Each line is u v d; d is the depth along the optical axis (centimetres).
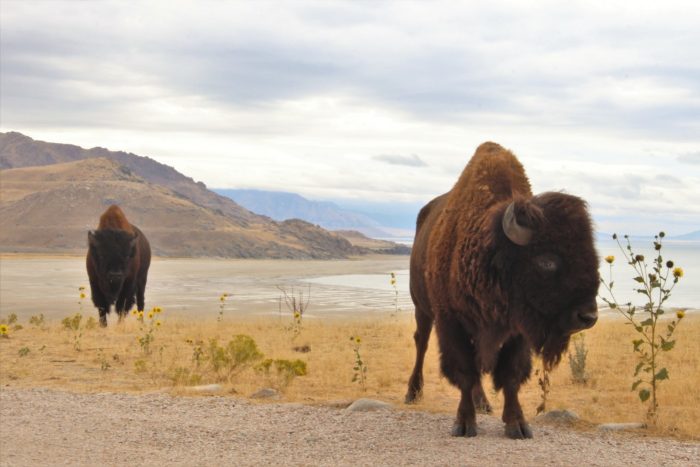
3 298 4222
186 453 697
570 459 668
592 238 700
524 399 1048
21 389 1052
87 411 891
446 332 799
